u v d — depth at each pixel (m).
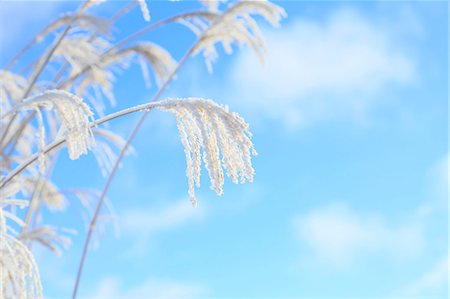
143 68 3.23
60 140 1.46
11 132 2.79
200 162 1.36
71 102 1.43
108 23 2.74
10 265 1.47
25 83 2.84
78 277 2.75
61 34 2.70
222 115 1.34
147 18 2.13
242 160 1.34
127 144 2.90
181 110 1.36
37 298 1.51
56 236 2.90
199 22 3.26
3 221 1.54
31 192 2.94
